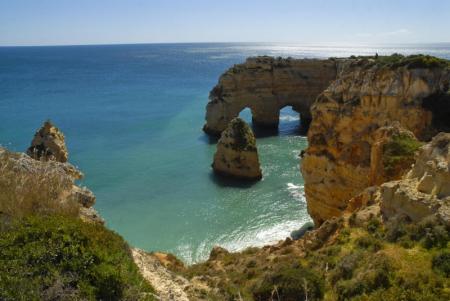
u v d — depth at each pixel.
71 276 10.38
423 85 35.03
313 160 38.47
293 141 74.62
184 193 48.97
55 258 10.77
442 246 15.27
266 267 20.44
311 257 19.36
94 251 11.38
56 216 12.16
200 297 15.42
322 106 39.38
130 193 48.62
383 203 20.28
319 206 38.00
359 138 35.72
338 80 39.81
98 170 56.50
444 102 34.19
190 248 36.38
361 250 17.61
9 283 9.46
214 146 70.56
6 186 12.45
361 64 40.09
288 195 48.09
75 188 15.79
